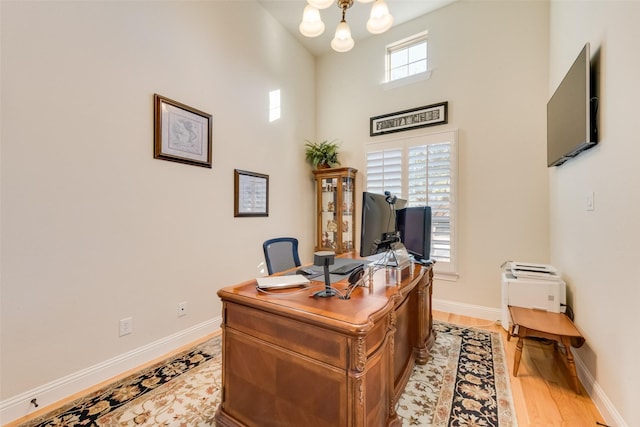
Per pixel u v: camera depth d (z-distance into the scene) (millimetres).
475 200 2988
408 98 3420
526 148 2758
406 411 1571
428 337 2275
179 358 2164
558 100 2127
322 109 4145
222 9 2732
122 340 1979
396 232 1921
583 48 1675
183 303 2377
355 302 1262
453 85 3113
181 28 2359
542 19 2707
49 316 1648
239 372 1385
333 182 3779
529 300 2219
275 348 1247
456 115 3094
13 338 1524
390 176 3518
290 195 3674
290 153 3674
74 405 1626
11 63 1510
